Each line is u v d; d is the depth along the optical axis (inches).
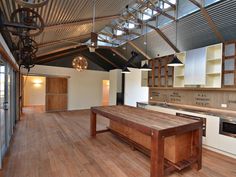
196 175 99.5
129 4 161.6
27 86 434.6
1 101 118.6
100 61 399.5
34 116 286.4
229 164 114.2
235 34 152.9
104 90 471.8
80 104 372.2
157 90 242.1
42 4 69.7
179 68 190.7
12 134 176.1
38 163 112.0
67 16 140.3
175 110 173.0
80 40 263.4
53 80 337.1
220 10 137.3
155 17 194.2
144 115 127.6
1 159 109.5
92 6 134.6
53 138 166.2
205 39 177.9
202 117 145.1
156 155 86.1
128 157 123.6
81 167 107.4
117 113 136.6
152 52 257.8
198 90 182.1
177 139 102.3
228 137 126.1
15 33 107.4
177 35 193.9
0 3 89.7
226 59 139.6
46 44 219.6
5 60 130.4
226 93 154.8
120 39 263.6
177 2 163.8
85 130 198.4
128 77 368.2
